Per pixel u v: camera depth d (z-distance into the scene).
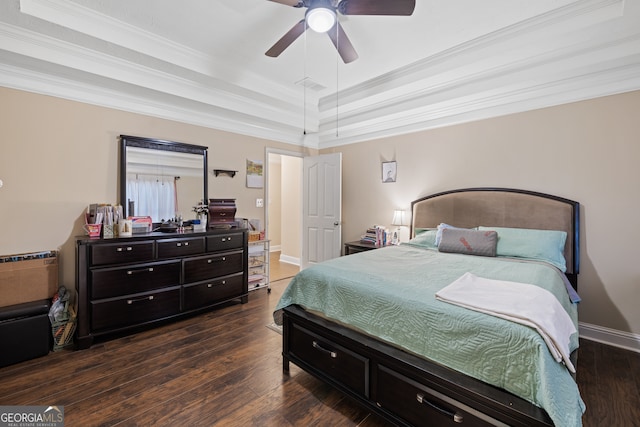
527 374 1.12
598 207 2.57
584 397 1.80
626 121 2.44
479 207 3.17
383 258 2.57
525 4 1.97
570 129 2.70
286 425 1.58
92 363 2.16
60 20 2.01
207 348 2.40
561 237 2.62
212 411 1.67
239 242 3.40
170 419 1.61
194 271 2.99
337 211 4.44
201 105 3.27
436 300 1.50
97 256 2.40
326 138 4.87
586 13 1.97
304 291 2.07
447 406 1.28
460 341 1.31
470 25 2.22
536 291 1.57
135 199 3.03
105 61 2.47
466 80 2.93
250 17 2.15
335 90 3.53
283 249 6.09
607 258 2.54
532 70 2.60
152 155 3.16
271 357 2.28
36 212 2.51
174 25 2.25
